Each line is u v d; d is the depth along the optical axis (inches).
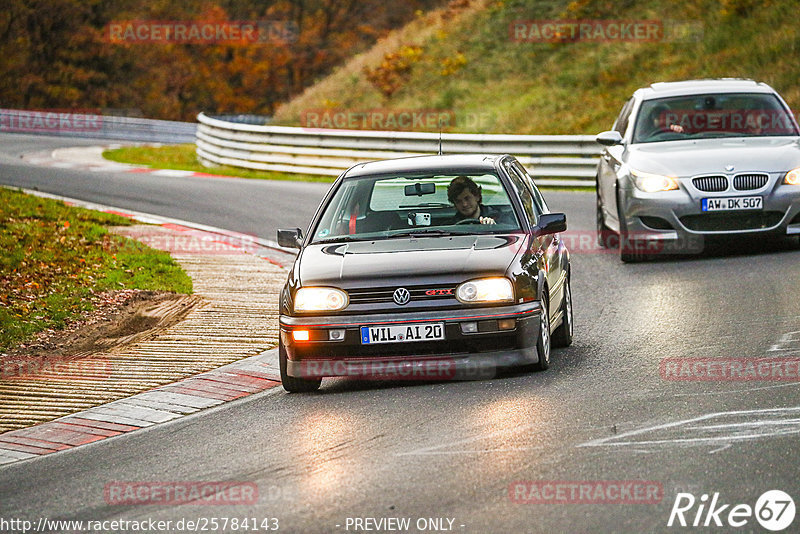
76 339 1392.7
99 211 2513.5
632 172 1780.3
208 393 1120.8
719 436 827.4
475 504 705.0
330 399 1057.5
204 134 4281.5
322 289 1054.4
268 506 732.0
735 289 1498.5
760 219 1727.4
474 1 5487.2
